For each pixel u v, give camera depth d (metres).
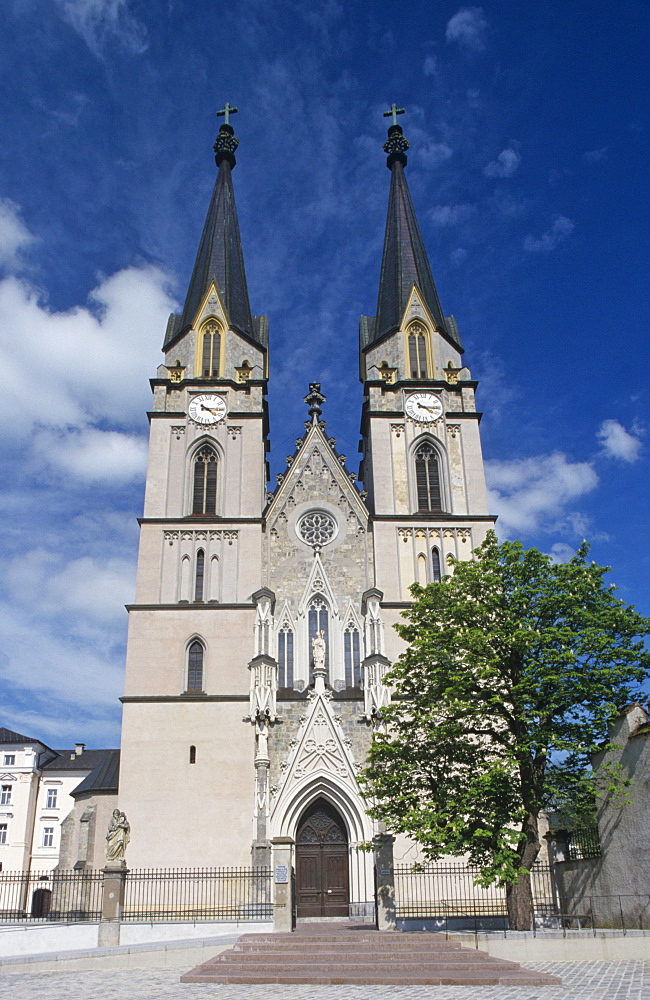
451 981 26.12
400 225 76.00
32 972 31.16
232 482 62.38
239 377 66.75
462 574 43.12
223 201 78.56
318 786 52.66
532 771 39.03
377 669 55.06
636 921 36.06
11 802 110.94
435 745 41.81
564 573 42.53
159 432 63.84
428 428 64.88
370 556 60.44
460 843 37.28
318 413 65.69
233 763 52.75
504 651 40.97
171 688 54.88
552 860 46.72
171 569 58.97
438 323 70.00
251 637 56.56
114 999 23.14
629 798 36.88
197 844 50.53
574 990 23.95
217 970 28.39
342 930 38.72
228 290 70.62
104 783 64.50
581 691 39.03
